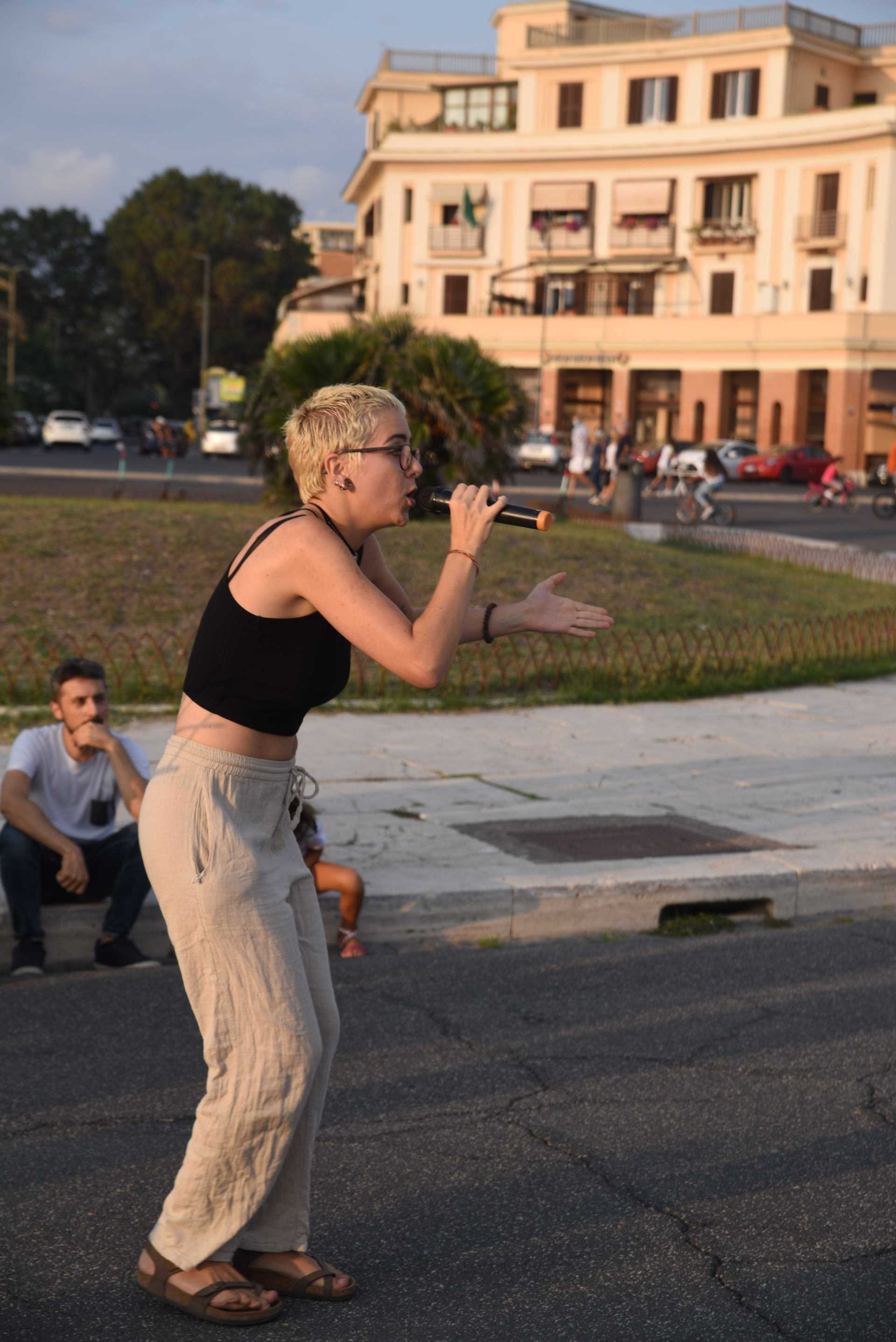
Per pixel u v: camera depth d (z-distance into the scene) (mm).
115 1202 3471
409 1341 2854
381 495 2766
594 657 12406
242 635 2729
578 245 61562
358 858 6488
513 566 15453
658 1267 3186
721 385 58312
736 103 58375
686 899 6352
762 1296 3064
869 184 55062
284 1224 3020
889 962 5762
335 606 2656
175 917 2824
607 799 7934
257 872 2820
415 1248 3268
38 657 10664
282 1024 2809
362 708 10273
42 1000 5020
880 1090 4309
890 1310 3018
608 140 60031
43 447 55031
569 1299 3037
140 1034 4672
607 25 62062
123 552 13609
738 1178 3670
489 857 6574
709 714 10797
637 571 16469
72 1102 4094
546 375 61125
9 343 84812
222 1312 2889
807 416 57438
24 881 5324
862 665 13164
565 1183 3621
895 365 55062
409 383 18672
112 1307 2969
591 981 5406
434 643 2645
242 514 17031
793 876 6551
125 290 91625
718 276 59656
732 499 37750
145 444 52438
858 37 59719
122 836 5590
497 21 67000
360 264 73188
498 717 10297
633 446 47156
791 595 16828
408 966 5539
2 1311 2947
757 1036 4793
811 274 57344
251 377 20750
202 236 88688
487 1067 4449
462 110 64438
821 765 9078
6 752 8289
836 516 33156
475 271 63312
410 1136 3906
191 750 2807
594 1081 4348
